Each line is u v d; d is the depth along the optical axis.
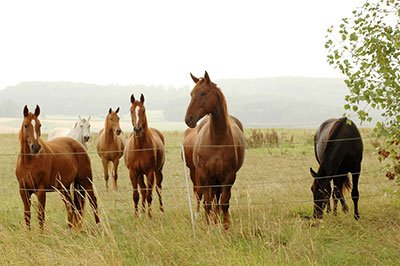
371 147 20.03
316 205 8.59
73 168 8.91
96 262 6.06
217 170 8.59
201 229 7.71
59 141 9.06
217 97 8.51
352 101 6.35
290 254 6.62
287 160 19.12
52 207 10.54
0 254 6.52
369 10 6.39
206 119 10.63
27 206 8.06
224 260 6.22
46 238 7.48
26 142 7.90
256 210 9.44
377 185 11.49
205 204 8.62
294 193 10.78
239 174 15.72
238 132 9.52
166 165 19.27
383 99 6.21
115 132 14.27
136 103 10.17
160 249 6.79
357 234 7.35
